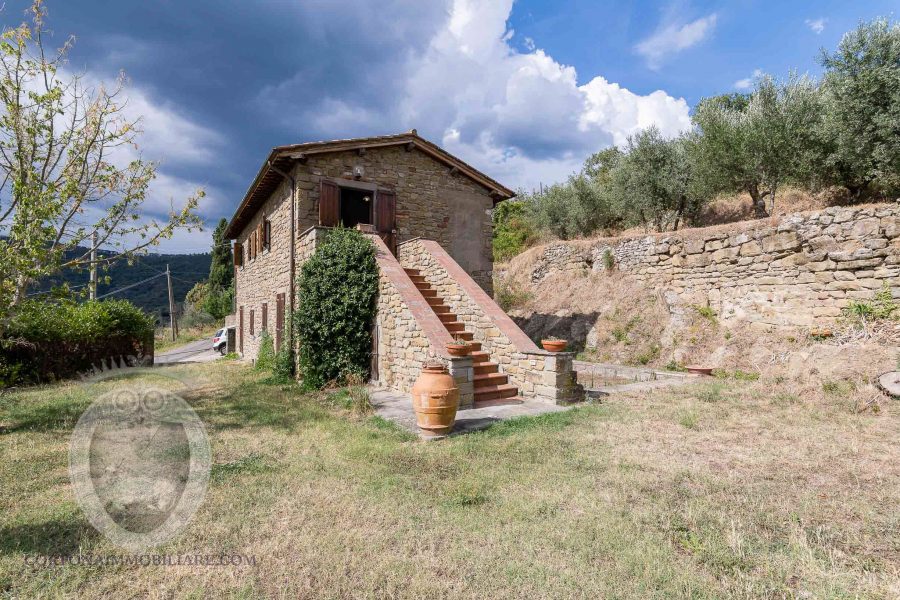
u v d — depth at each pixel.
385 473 3.97
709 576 2.35
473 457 4.37
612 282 14.51
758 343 9.66
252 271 15.02
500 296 18.53
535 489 3.57
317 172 10.18
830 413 5.79
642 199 16.25
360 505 3.31
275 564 2.54
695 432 5.13
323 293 8.61
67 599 2.24
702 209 16.84
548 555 2.60
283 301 10.69
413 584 2.32
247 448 4.72
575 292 15.63
